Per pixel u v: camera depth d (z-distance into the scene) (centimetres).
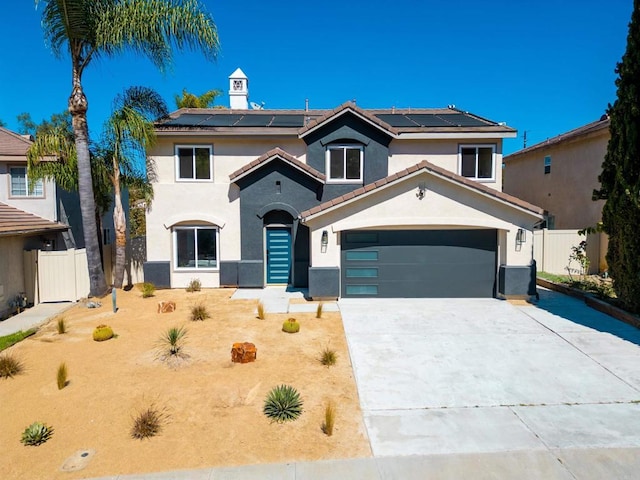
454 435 638
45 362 905
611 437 631
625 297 1213
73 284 1509
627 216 1186
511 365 899
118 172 1658
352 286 1491
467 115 2141
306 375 844
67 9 1406
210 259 1789
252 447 604
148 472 550
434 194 1420
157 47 1580
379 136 1742
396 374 855
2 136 1853
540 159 2586
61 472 552
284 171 1714
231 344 1015
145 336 1079
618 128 1223
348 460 576
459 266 1488
